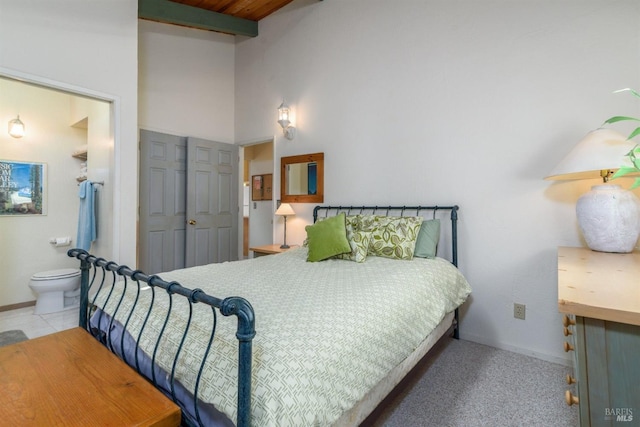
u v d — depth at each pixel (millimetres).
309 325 1143
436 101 2674
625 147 1552
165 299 1441
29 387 997
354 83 3184
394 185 2908
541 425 1532
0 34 2086
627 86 1957
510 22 2342
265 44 4031
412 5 2812
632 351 738
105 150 2994
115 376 1068
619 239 1679
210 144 4027
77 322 2932
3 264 3273
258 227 5301
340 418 1076
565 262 1437
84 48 2496
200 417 1017
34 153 3502
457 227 2570
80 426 823
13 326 2832
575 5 2109
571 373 1916
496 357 2242
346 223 2576
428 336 1797
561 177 1976
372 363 1183
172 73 3789
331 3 3371
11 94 3367
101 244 3127
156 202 3576
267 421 821
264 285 1678
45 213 3566
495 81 2400
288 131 3688
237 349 984
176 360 1020
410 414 1617
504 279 2373
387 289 1624
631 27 1948
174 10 3477
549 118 2199
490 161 2426
